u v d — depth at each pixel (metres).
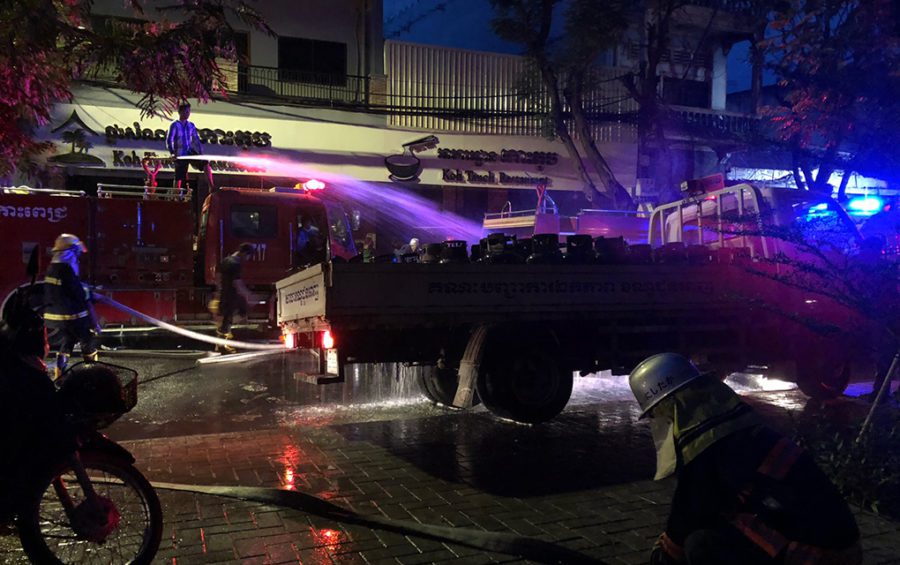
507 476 5.30
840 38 7.64
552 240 7.18
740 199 8.45
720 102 26.70
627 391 9.19
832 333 6.21
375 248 22.08
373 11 21.83
